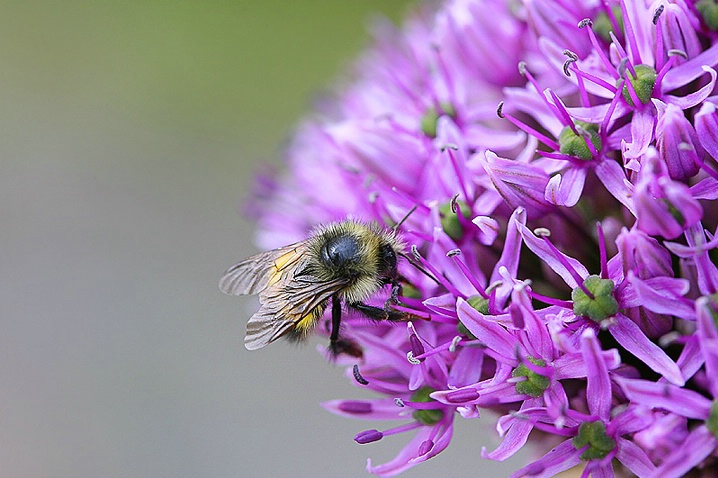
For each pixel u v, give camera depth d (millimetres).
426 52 229
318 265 214
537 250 197
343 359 212
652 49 199
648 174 190
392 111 224
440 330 206
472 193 207
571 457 194
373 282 212
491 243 202
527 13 209
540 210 201
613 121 200
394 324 209
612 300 193
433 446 202
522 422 195
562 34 209
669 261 192
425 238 207
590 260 203
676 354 196
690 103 196
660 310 190
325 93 252
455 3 224
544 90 205
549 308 197
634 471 192
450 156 207
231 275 220
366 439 204
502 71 219
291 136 250
